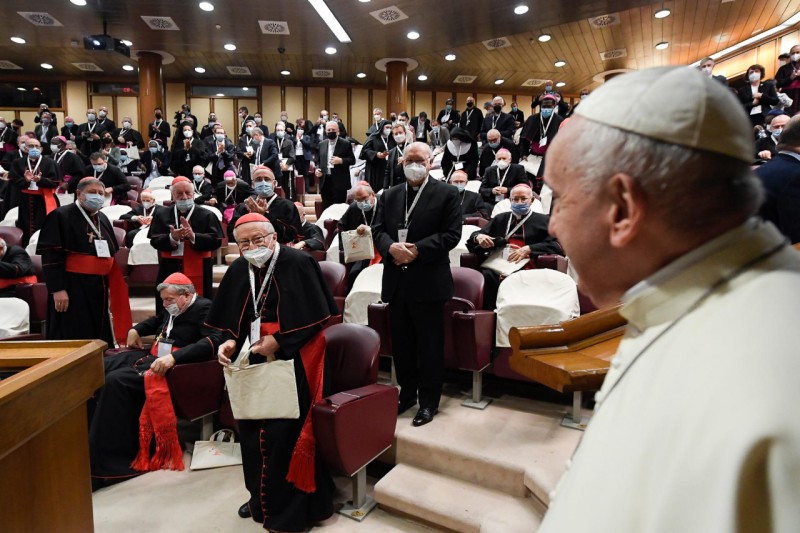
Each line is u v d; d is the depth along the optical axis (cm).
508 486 242
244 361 241
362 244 386
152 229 445
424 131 1052
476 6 941
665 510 35
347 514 247
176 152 932
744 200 44
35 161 702
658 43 1186
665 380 40
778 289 39
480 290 344
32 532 129
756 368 34
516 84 1630
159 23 1048
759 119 723
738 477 32
